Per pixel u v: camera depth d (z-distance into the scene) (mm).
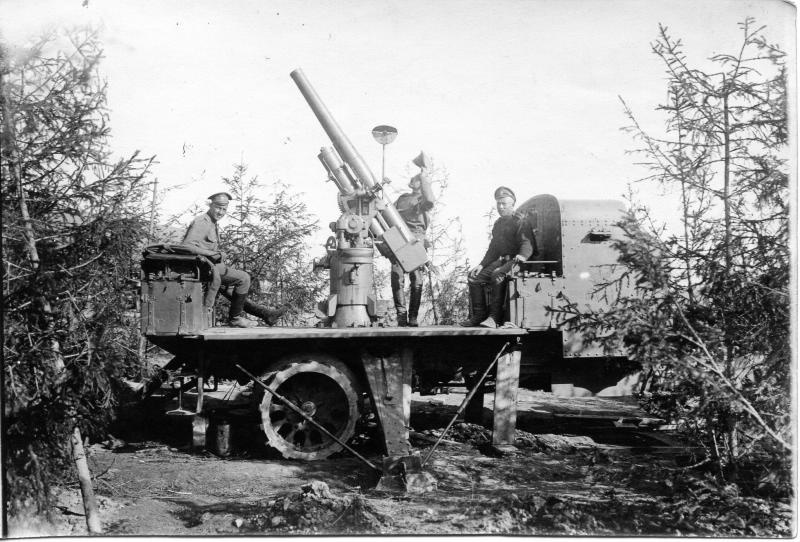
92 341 5324
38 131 5340
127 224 5598
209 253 7727
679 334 5559
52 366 5234
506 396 7984
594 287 8109
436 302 14711
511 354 8031
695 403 6180
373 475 6926
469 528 5359
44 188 5508
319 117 9414
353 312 8750
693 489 5941
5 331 5148
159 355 11195
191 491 6391
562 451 7922
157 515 5699
